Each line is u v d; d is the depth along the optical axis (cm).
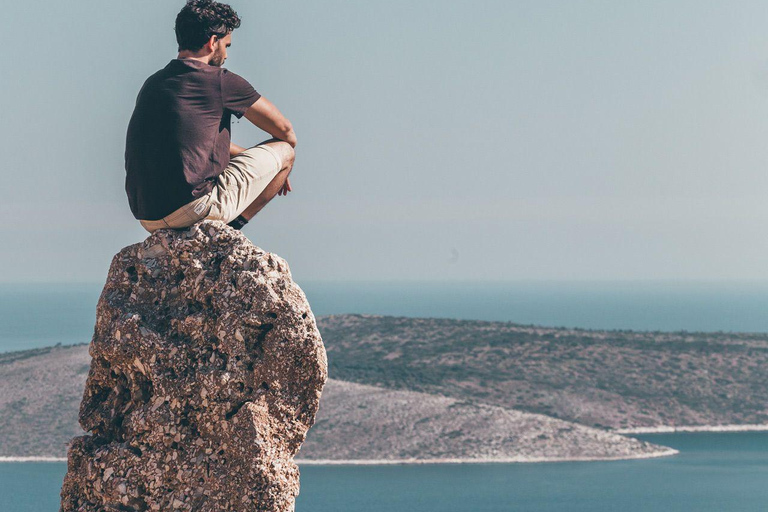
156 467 630
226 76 673
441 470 12700
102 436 664
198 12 671
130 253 674
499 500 11062
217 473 616
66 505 657
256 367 625
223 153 683
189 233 662
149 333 645
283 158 728
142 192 662
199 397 628
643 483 12200
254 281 631
